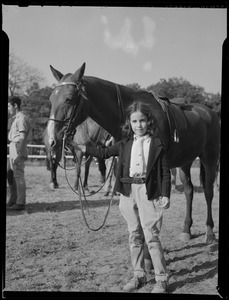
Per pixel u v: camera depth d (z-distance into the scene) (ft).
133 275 10.03
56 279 9.70
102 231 14.92
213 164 14.02
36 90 93.09
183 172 13.89
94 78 10.56
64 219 17.03
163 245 12.96
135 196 8.60
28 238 13.65
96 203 21.44
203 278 9.87
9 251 12.00
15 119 17.47
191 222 13.92
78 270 10.30
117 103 10.67
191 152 12.74
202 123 13.25
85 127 22.12
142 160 8.52
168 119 10.92
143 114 8.58
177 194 26.09
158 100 11.23
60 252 12.04
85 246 12.77
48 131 9.74
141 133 8.68
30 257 11.46
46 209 19.27
